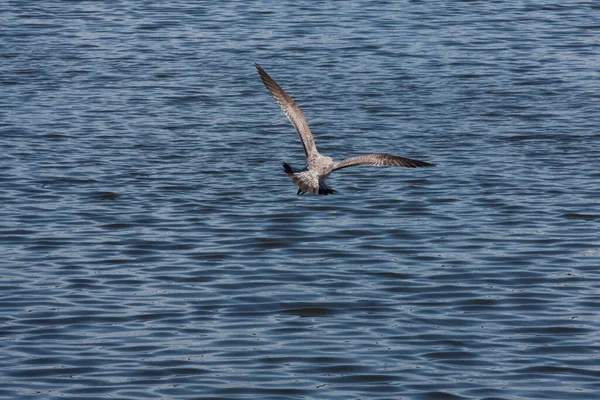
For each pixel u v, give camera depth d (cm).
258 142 3194
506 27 4597
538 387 1728
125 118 3400
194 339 1895
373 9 4934
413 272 2216
